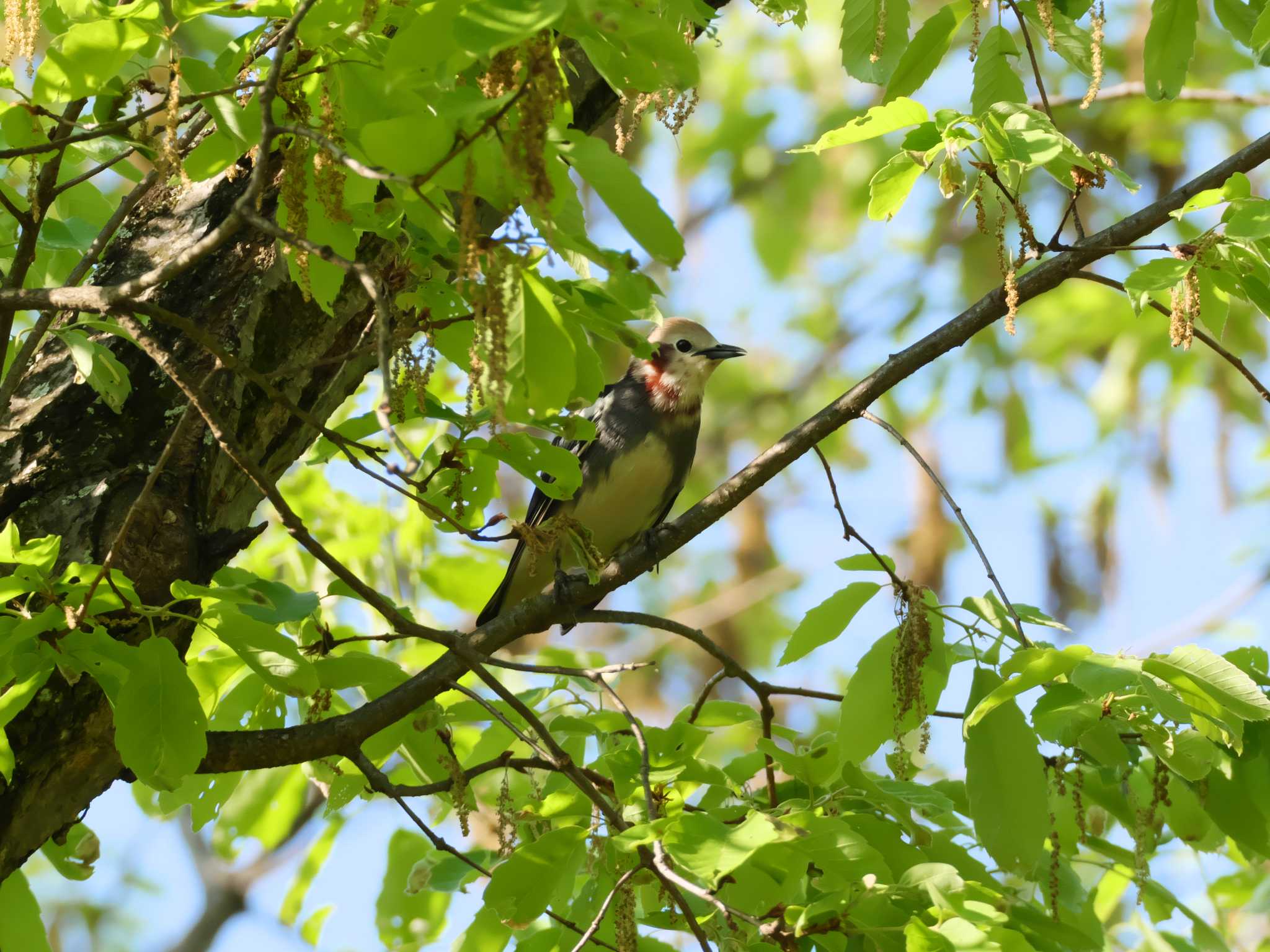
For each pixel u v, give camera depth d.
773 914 5.12
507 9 3.37
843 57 6.65
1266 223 5.35
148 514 5.90
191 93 4.98
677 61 3.79
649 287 4.34
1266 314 5.64
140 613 5.08
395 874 7.93
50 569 4.97
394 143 3.63
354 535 9.70
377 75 4.52
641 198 3.68
